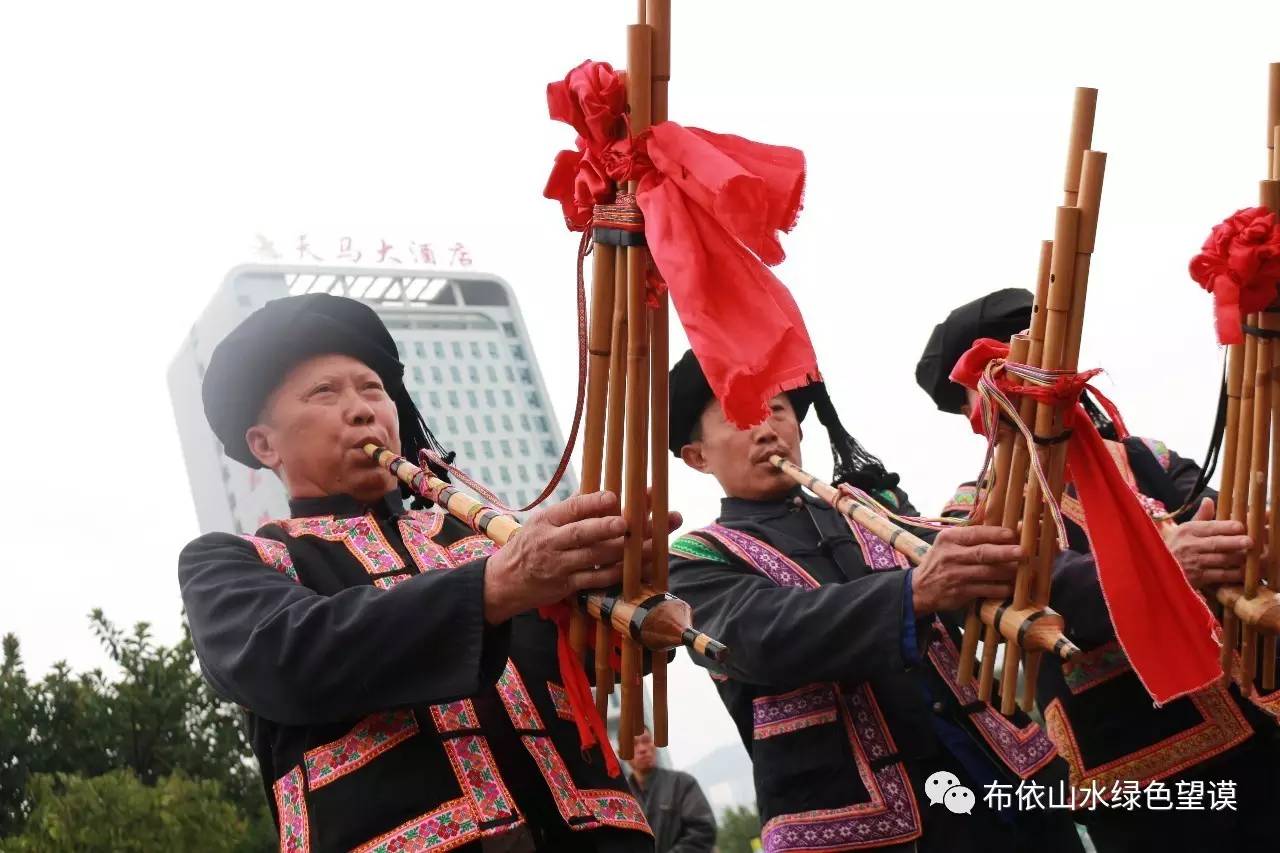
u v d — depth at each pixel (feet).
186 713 40.32
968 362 10.67
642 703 8.64
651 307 8.42
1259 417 12.39
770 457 13.53
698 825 23.03
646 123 8.27
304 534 9.74
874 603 11.33
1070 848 12.93
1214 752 13.17
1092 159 9.96
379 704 8.34
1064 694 13.64
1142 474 14.55
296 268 127.34
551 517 8.20
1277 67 13.00
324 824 8.49
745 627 12.03
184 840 33.55
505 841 8.63
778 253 8.13
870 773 12.17
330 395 10.05
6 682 38.86
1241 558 12.42
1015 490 10.47
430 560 9.67
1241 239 11.72
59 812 33.12
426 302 135.64
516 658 9.41
